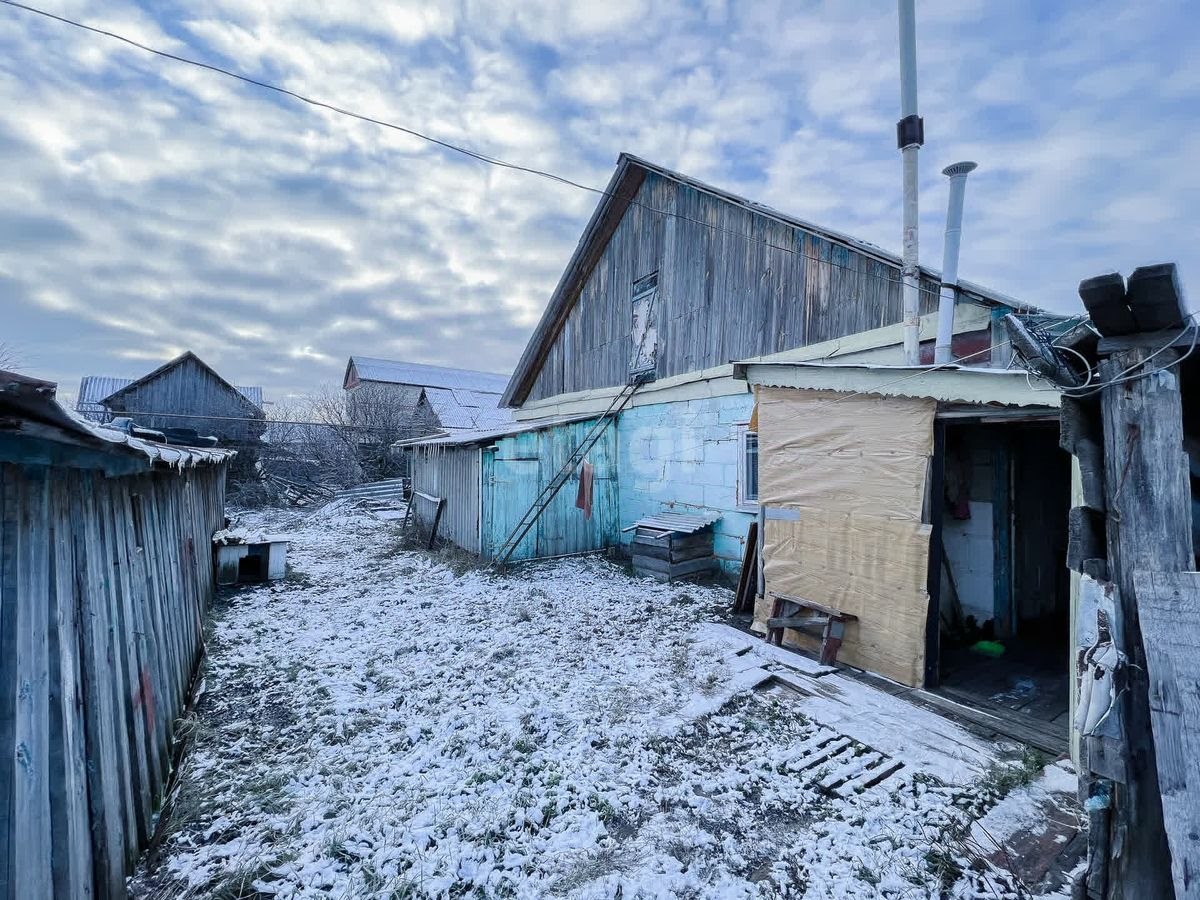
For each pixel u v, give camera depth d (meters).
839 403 5.18
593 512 10.24
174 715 3.79
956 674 4.80
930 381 4.34
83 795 2.08
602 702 4.33
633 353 10.08
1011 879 2.56
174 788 3.23
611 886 2.55
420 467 13.26
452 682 4.77
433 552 10.64
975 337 5.30
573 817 3.02
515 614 6.63
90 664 2.25
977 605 5.79
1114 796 1.74
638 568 8.65
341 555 10.87
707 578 8.12
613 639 5.77
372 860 2.70
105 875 2.20
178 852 2.73
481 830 2.90
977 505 5.80
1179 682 1.58
